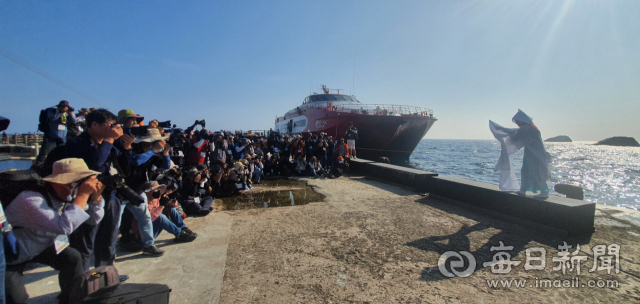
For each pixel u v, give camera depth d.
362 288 2.56
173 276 2.76
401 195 6.41
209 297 2.40
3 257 1.48
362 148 20.50
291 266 2.99
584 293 2.48
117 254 3.27
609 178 22.45
